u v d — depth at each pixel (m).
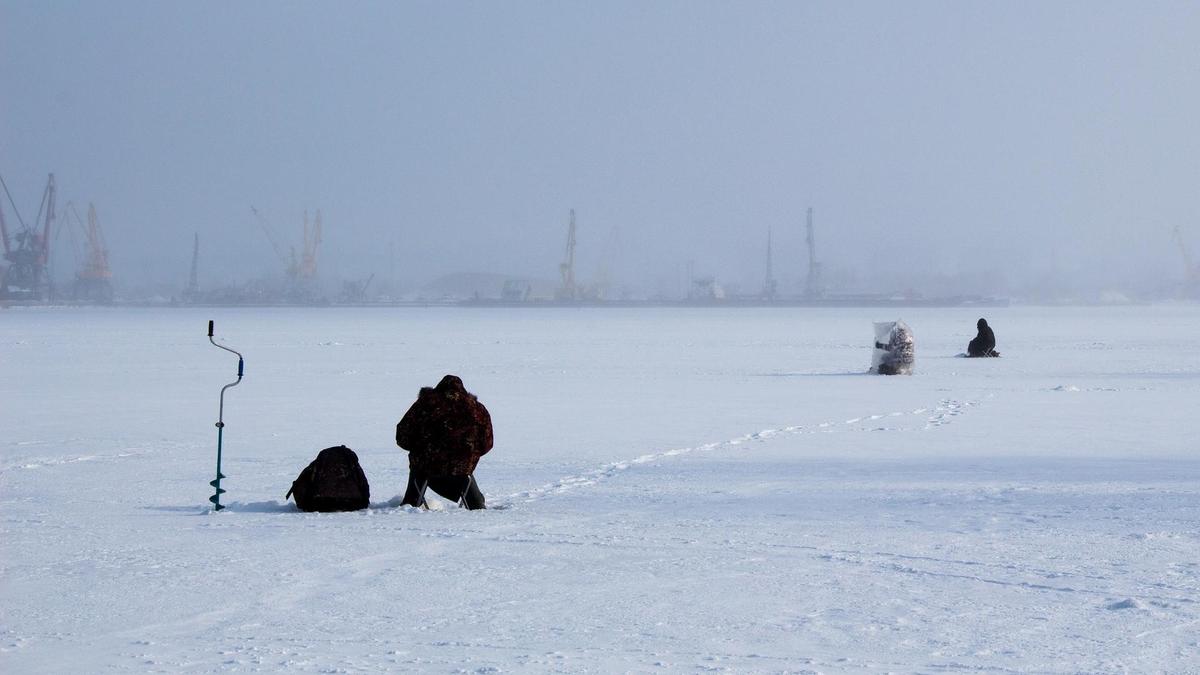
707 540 10.55
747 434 20.73
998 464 16.25
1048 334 82.88
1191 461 16.48
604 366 44.19
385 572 9.30
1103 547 10.04
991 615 7.84
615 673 6.61
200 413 25.11
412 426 12.53
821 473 15.38
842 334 82.75
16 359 49.09
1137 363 45.41
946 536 10.62
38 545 10.48
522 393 30.86
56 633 7.53
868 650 7.06
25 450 18.53
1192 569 9.16
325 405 27.09
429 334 82.38
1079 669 6.64
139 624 7.75
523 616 7.92
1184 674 6.53
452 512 12.26
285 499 12.98
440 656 6.97
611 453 17.89
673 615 7.93
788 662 6.82
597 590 8.66
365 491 12.53
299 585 8.87
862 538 10.56
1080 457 17.06
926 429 21.39
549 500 13.15
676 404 27.27
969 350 49.69
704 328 98.88
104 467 16.44
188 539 10.78
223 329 94.50
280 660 6.89
